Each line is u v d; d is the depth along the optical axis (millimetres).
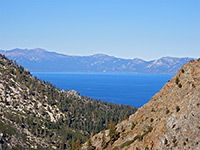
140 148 59531
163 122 58312
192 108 52438
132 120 85562
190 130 49625
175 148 49938
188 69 65562
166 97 71125
